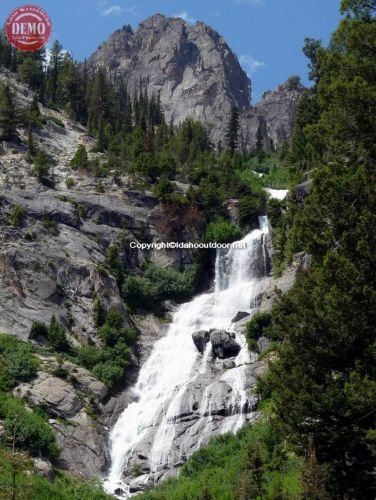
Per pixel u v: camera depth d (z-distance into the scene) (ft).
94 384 203.10
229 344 214.90
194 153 358.23
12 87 385.50
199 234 278.67
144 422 195.83
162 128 400.47
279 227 272.10
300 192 251.19
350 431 112.47
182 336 236.63
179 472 173.06
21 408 178.60
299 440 115.55
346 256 120.88
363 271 118.62
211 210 288.30
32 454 165.78
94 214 269.64
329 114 137.59
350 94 131.54
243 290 249.75
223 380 197.06
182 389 199.93
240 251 272.10
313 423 114.73
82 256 249.14
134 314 247.29
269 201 281.95
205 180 305.32
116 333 226.38
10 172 281.95
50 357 206.69
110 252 255.50
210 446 173.68
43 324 216.33
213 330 219.20
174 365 221.05
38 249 240.53
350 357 117.50
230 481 148.05
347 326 116.26
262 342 211.61
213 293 264.31
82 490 160.66
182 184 307.37
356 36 137.80
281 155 403.54
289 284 231.91
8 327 212.84
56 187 282.97
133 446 188.85
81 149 305.53
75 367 205.98
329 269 118.32
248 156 422.00
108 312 234.79
